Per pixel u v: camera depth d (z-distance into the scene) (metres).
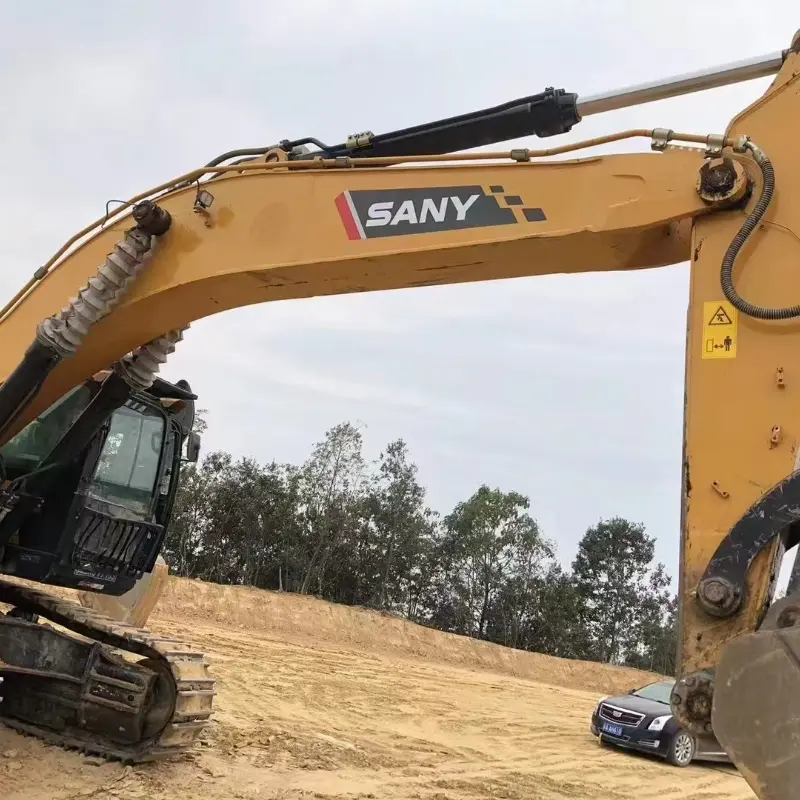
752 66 3.86
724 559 2.97
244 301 4.89
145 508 6.95
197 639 17.22
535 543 46.97
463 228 4.13
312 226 4.50
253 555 41.72
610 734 11.41
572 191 3.93
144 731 5.87
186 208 4.89
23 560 6.28
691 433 3.25
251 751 7.10
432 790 6.91
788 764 2.55
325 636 26.05
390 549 43.59
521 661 30.72
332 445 43.16
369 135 4.85
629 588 52.12
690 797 8.89
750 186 3.45
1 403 5.04
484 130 4.61
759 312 3.24
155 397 7.14
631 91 4.20
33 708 6.20
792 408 3.15
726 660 2.71
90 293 4.81
